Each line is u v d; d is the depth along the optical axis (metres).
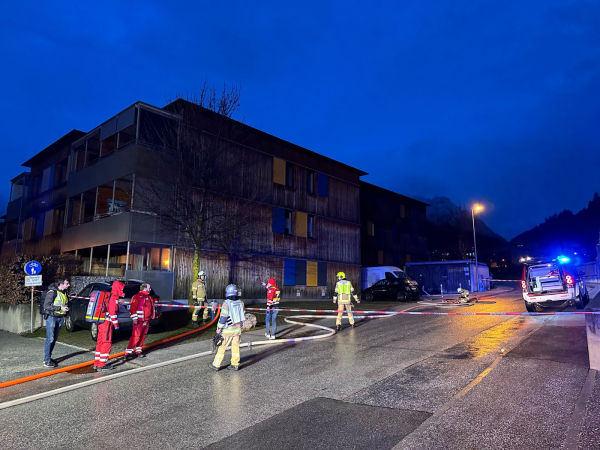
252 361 8.58
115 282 8.41
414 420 4.93
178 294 18.17
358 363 8.05
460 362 7.80
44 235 23.83
